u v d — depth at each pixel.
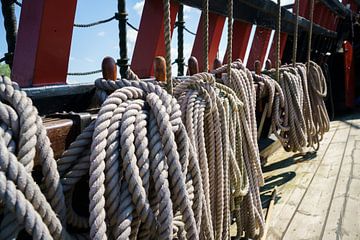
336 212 2.76
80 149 1.16
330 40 7.44
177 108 1.35
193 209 1.38
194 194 1.38
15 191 0.87
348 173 3.60
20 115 0.97
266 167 4.02
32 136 0.96
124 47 2.35
